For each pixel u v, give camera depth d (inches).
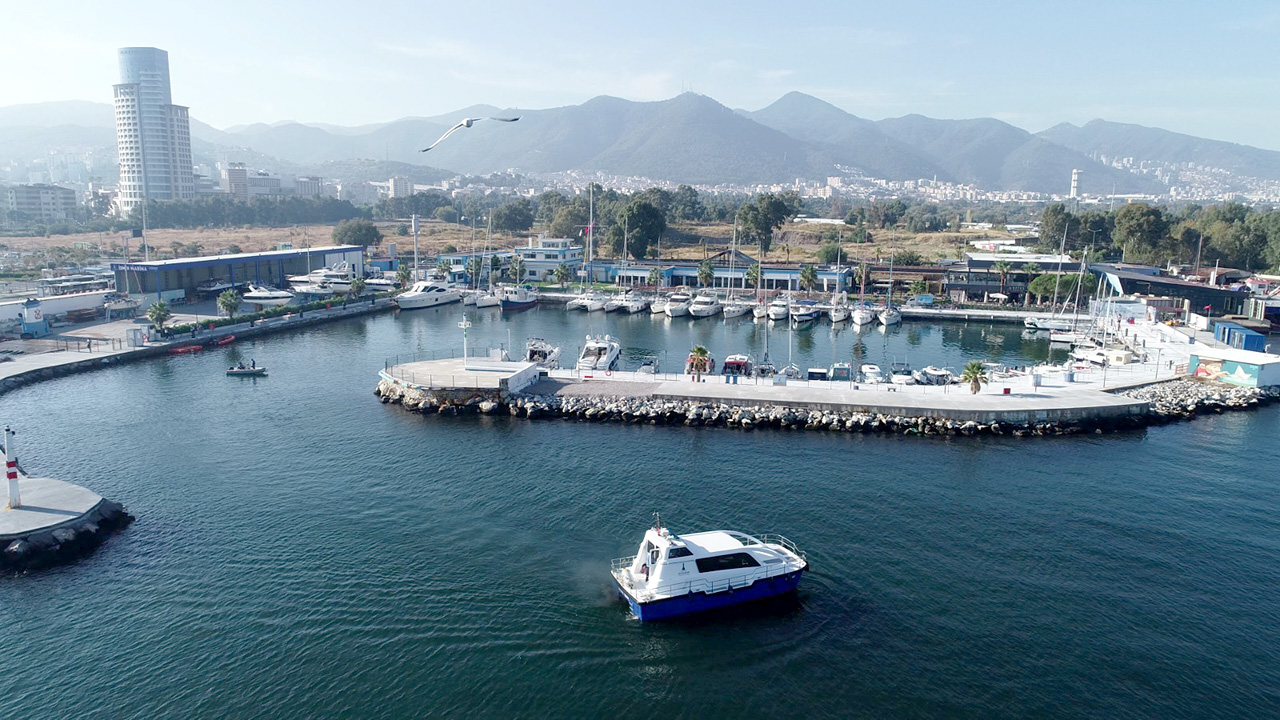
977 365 3858.3
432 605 2030.0
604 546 2338.8
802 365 5004.9
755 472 2918.3
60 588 2107.5
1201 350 4512.8
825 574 2178.9
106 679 1742.1
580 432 3425.2
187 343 5270.7
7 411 3690.9
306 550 2314.2
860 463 3019.2
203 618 1969.7
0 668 1777.8
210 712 1641.2
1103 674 1758.1
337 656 1824.6
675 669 1795.0
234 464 3019.2
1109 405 3538.4
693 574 2025.1
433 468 2970.0
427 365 4320.9
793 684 1739.7
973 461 3051.2
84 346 5049.2
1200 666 1787.6
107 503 2503.7
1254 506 2640.3
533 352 4778.5
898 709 1652.3
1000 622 1953.7
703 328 6609.3
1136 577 2170.3
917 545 2340.1
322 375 4542.3
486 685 1733.5
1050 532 2429.9
